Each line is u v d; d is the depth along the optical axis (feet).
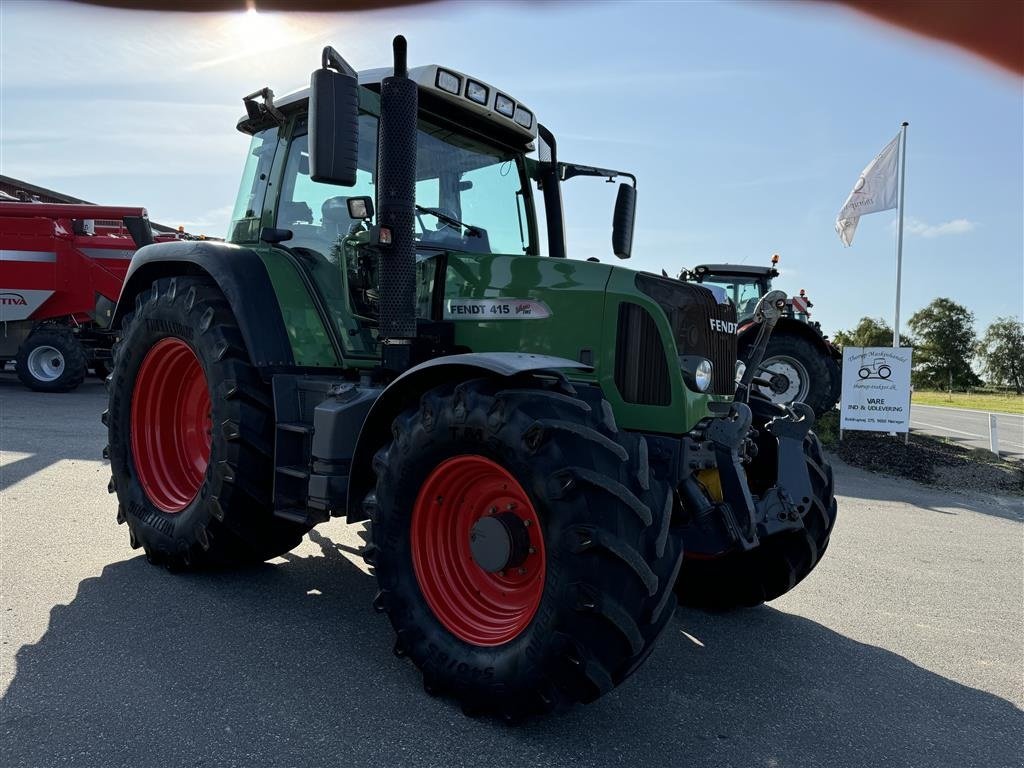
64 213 37.14
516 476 7.60
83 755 6.75
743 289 37.52
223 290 11.41
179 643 9.29
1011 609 12.46
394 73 9.90
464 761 6.98
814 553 11.32
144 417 12.95
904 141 35.94
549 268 10.07
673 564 7.73
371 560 8.75
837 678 9.47
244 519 11.15
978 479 25.27
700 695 8.78
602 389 9.55
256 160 13.70
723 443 9.61
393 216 9.72
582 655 7.08
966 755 7.65
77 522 14.33
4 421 26.05
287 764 6.76
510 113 12.09
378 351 11.53
